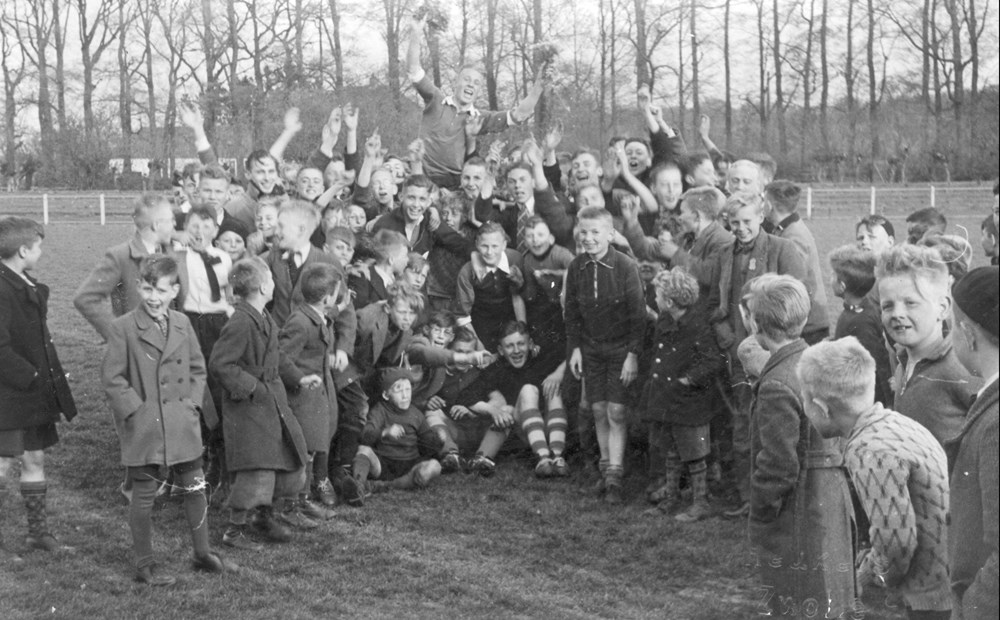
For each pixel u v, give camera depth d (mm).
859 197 21406
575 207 8281
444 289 7980
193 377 5453
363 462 6848
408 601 5133
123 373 5277
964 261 5574
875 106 20047
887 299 4266
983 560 2984
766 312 4289
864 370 3730
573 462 7469
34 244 5516
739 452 6312
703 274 6730
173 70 36750
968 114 19453
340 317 6684
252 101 28812
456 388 7504
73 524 6066
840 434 3857
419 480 6914
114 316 6809
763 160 8547
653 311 7438
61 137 37000
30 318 5492
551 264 7586
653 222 8133
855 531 4703
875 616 4789
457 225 8094
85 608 4871
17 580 5211
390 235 7246
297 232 6777
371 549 5809
